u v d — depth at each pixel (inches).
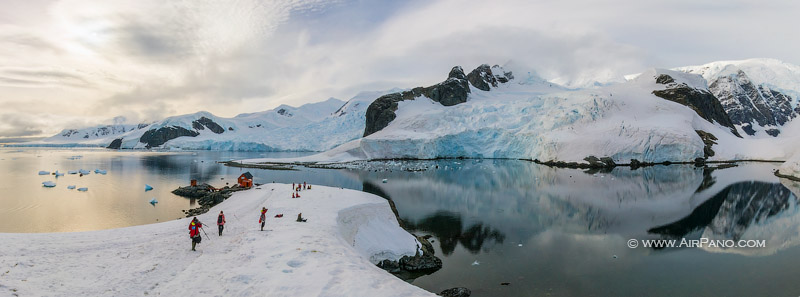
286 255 743.7
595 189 2287.2
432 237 1317.7
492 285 903.7
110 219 1565.0
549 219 1561.3
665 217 1573.6
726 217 1557.6
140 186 2519.7
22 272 648.4
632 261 1061.8
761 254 1104.2
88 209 1763.0
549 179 2751.0
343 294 562.9
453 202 1929.1
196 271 678.5
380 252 1047.6
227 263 719.1
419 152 4591.5
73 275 664.4
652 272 976.3
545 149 3996.1
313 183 2605.8
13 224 1481.3
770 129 7711.6
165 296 575.2
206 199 1930.4
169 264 743.1
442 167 3695.9
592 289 877.8
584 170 3277.6
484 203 1902.1
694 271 980.6
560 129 4202.8
